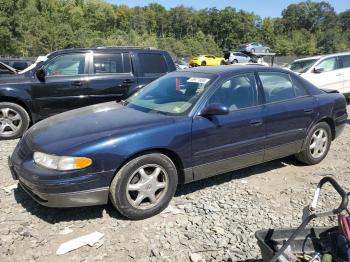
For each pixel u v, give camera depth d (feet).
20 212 13.42
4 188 15.38
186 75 16.42
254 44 168.55
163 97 15.60
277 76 17.03
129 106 15.89
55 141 12.57
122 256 11.03
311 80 38.01
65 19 247.70
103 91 25.32
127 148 12.41
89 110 15.74
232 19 392.27
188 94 14.98
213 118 14.32
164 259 10.93
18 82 23.22
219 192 15.44
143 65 26.78
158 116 14.06
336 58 40.24
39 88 23.70
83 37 211.61
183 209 13.89
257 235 9.24
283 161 19.30
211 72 15.78
